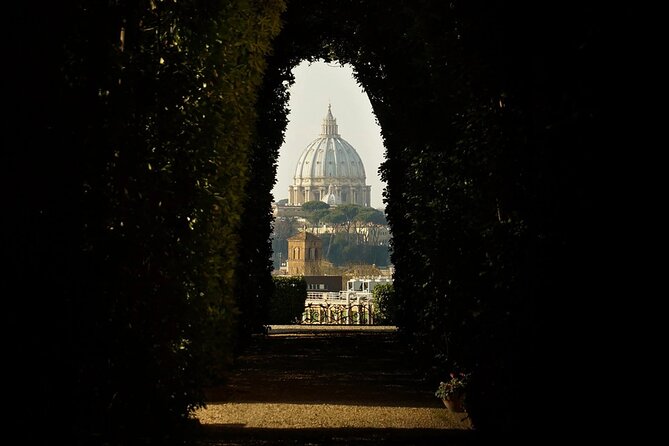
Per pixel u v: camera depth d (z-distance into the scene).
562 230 11.20
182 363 13.52
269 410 21.45
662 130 9.68
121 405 11.51
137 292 11.70
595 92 10.42
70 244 10.04
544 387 11.60
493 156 13.40
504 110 13.21
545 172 11.70
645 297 9.69
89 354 10.37
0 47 9.59
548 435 11.59
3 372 9.29
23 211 9.58
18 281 9.45
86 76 10.56
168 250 12.59
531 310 11.91
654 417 9.57
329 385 26.50
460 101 15.98
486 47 13.48
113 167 11.30
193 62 14.27
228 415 20.58
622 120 10.02
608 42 10.19
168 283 12.49
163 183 12.62
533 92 12.50
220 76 15.78
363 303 71.56
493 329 13.80
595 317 10.33
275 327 59.69
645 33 9.79
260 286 38.31
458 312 17.89
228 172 18.00
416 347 26.64
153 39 13.45
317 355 36.44
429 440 17.48
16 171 9.57
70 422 10.02
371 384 26.80
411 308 28.66
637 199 9.82
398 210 31.75
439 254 17.77
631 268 9.80
